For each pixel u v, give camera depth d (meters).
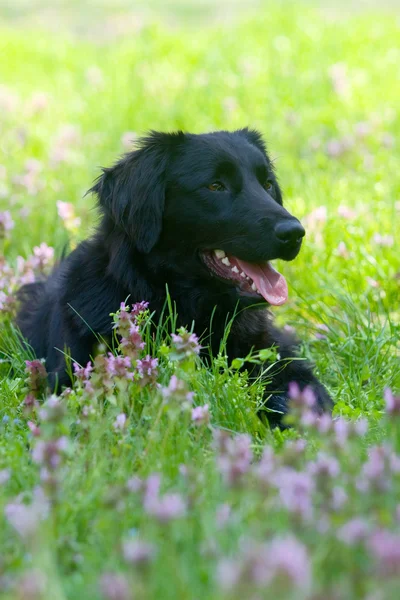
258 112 15.28
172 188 6.60
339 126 14.33
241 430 5.50
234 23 22.42
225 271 6.64
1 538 3.98
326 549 3.60
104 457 4.64
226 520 3.81
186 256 6.60
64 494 4.27
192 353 5.36
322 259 8.98
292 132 13.88
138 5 31.81
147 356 5.46
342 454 4.32
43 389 6.24
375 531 3.52
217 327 6.73
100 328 6.52
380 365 6.96
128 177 6.66
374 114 14.32
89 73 17.86
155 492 3.93
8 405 5.96
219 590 3.14
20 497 4.27
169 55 19.58
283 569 2.95
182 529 3.87
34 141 14.41
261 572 2.96
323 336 7.71
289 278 8.75
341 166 12.13
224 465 4.08
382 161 12.11
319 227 9.25
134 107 15.91
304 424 4.56
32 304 8.06
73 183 12.25
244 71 17.08
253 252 6.43
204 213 6.52
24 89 18.92
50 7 31.86
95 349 6.54
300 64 17.92
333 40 19.92
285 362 6.87
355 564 3.54
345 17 23.42
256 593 2.97
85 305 6.64
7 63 21.66
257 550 3.20
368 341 7.15
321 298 8.53
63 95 18.14
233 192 6.57
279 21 21.56
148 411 5.27
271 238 6.35
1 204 11.37
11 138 14.70
